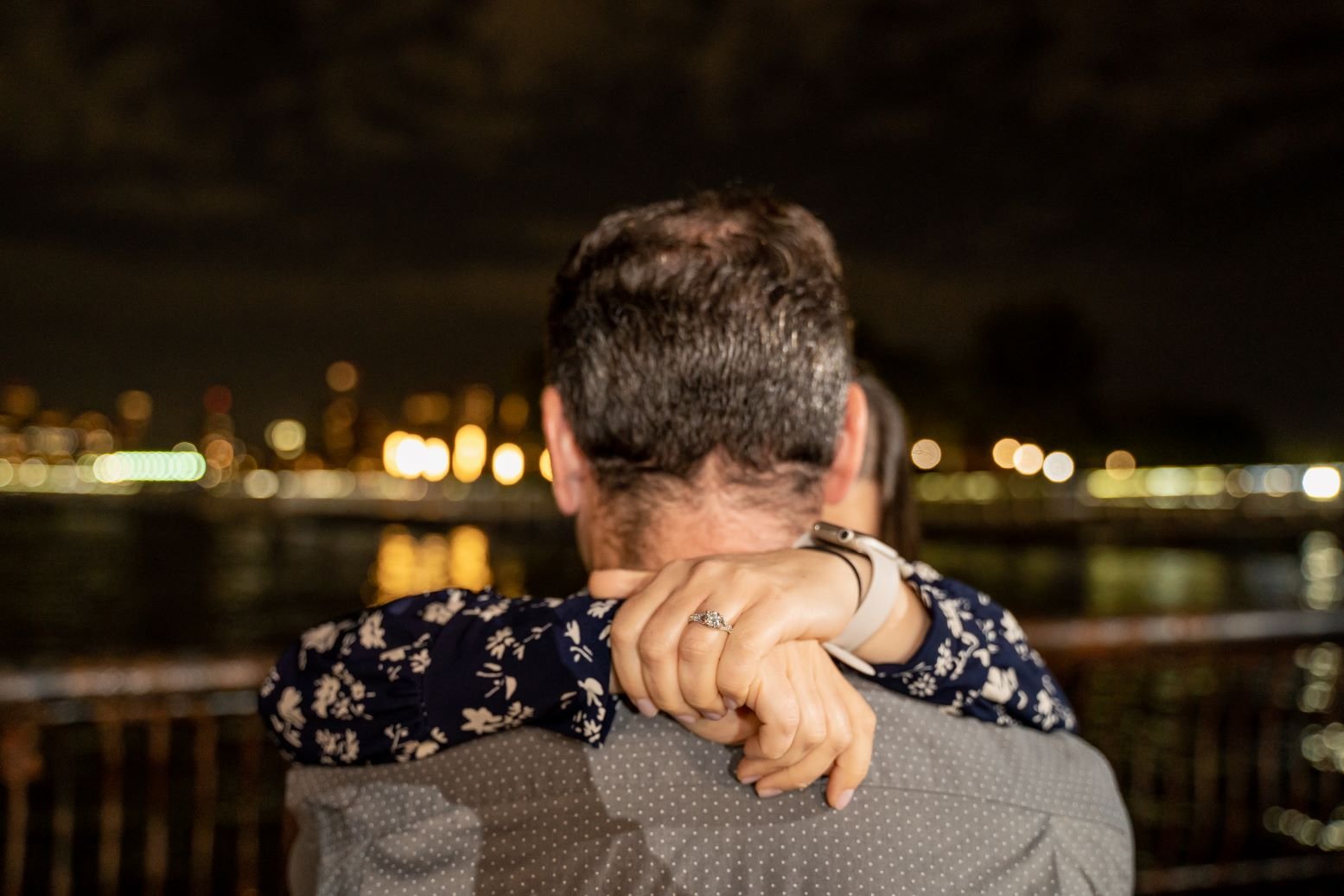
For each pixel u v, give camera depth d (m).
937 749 0.96
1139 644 3.26
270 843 9.55
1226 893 4.84
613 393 1.03
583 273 1.08
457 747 0.96
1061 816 0.97
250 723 3.42
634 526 1.04
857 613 0.94
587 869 0.90
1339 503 72.00
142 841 10.25
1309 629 3.41
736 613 0.81
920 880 0.90
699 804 0.91
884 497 1.92
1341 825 6.09
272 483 134.38
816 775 0.87
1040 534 63.34
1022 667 1.04
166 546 85.31
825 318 1.05
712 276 1.02
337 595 54.28
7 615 45.50
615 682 0.91
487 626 0.97
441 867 0.93
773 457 1.03
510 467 91.62
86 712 2.74
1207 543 64.25
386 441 153.38
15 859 2.78
